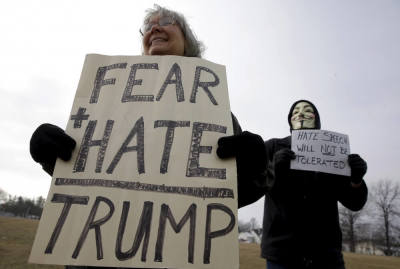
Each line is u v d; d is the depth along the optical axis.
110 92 1.32
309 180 2.25
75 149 1.17
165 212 1.03
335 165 2.18
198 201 1.05
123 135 1.19
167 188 1.07
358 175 2.12
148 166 1.11
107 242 0.98
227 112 1.28
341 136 2.26
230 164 1.11
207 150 1.16
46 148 1.09
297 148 2.24
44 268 5.64
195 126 1.21
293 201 2.22
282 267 2.12
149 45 1.64
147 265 0.94
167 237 0.99
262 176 1.15
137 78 1.35
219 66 1.43
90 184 1.08
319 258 2.08
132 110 1.26
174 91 1.31
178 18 1.66
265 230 2.33
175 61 1.40
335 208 2.26
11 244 7.62
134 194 1.06
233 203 1.05
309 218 2.17
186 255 0.96
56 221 1.02
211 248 0.98
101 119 1.24
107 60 1.42
